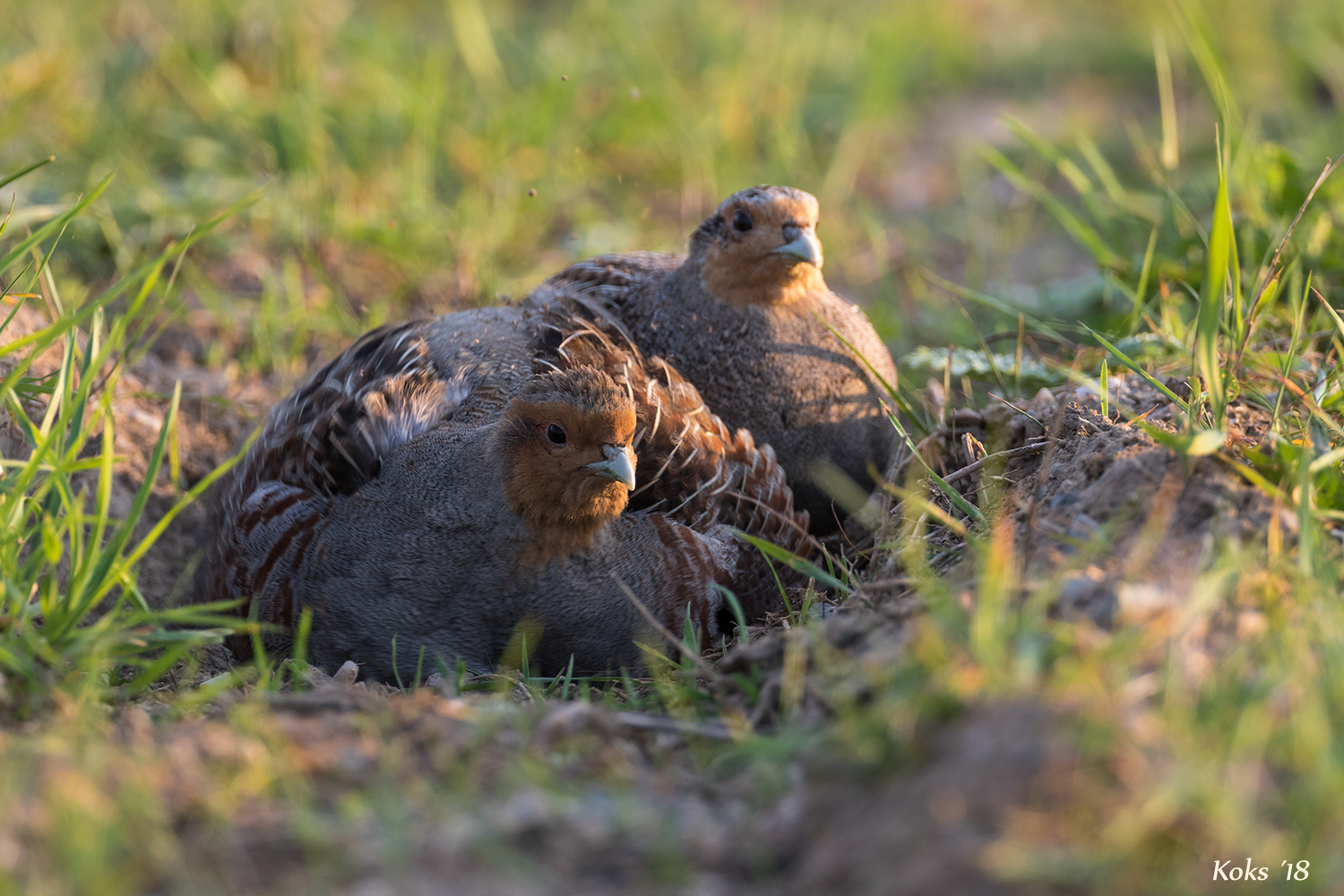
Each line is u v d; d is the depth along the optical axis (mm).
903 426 10734
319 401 8859
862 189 19016
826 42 22953
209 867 4910
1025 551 6746
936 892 4438
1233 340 8523
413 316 13734
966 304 14344
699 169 18125
